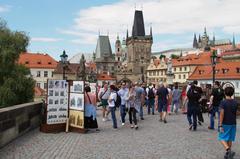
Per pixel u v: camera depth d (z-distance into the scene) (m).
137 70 170.25
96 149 11.91
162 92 21.16
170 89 29.88
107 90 22.23
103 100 22.22
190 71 128.88
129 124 20.09
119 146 12.52
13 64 41.59
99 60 181.75
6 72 40.56
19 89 39.91
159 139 14.21
